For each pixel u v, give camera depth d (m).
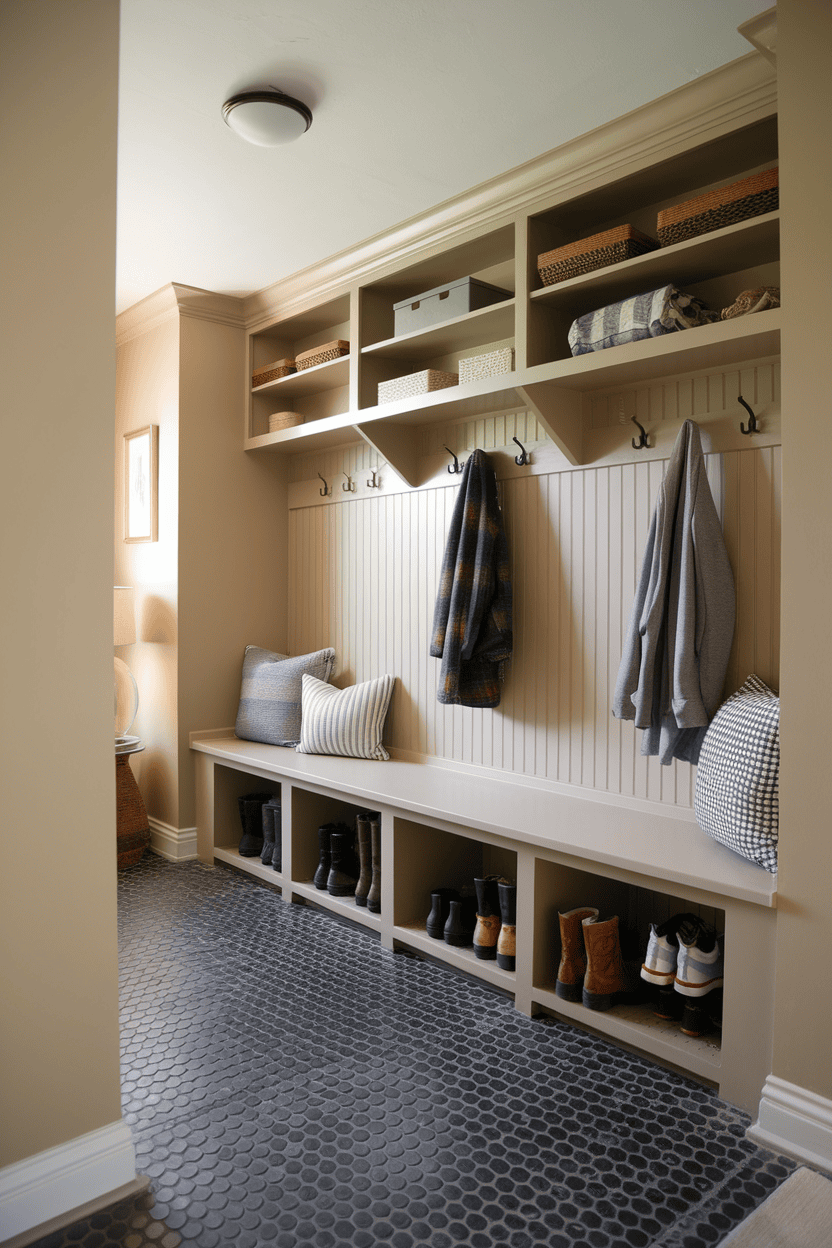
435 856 2.95
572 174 2.51
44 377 1.61
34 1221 1.54
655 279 2.45
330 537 3.97
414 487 3.44
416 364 3.48
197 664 3.94
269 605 4.22
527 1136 1.82
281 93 2.24
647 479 2.62
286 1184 1.67
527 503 3.01
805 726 1.77
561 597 2.88
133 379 4.24
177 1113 1.90
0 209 1.54
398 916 2.84
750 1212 1.59
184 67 2.13
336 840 3.12
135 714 4.07
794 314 1.79
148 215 2.98
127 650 4.27
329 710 3.51
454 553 3.01
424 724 3.42
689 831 2.37
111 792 1.71
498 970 2.49
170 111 2.33
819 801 1.75
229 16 1.94
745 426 2.34
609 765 2.72
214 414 3.98
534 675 2.97
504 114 2.34
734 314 2.14
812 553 1.77
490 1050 2.19
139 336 4.19
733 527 2.39
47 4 1.59
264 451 4.12
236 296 3.89
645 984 2.31
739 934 1.90
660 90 2.23
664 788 2.56
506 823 2.45
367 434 3.30
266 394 4.09
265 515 4.19
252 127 2.29
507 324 2.89
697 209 2.21
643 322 2.30
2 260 1.55
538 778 2.95
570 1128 1.85
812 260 1.76
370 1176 1.69
